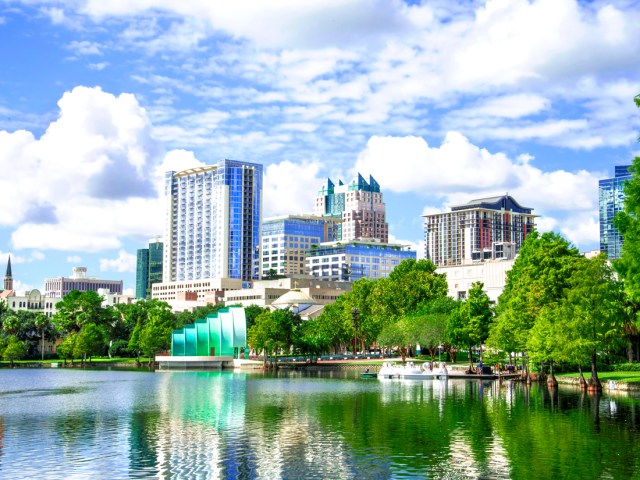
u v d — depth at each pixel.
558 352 104.88
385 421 74.50
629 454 54.16
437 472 49.50
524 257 140.25
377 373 174.12
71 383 151.50
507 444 59.09
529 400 92.88
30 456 56.88
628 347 127.25
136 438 65.25
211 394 113.94
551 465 50.81
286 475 49.50
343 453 56.56
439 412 81.50
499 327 132.62
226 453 57.28
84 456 56.72
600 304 103.06
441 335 181.88
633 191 73.00
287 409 87.94
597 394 100.00
